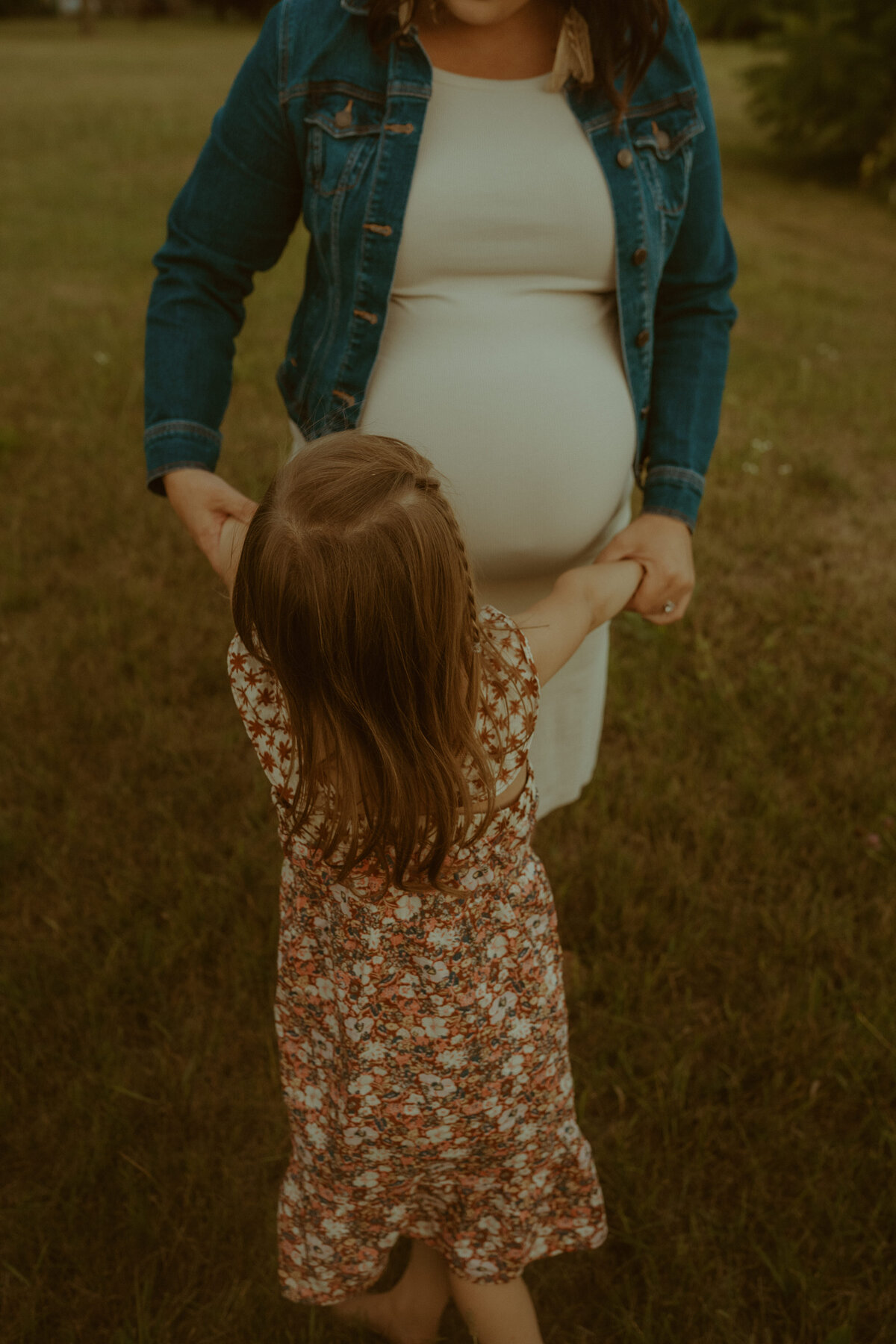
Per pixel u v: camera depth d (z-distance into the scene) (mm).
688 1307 1767
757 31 26078
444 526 1215
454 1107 1468
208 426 1705
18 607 3574
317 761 1286
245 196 1638
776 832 2693
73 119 13633
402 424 1641
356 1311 1774
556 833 2717
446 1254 1668
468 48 1532
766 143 13938
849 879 2561
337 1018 1451
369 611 1182
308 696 1247
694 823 2707
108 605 3592
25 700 3092
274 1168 1999
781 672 3324
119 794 2801
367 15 1497
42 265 7469
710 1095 2092
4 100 15312
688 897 2506
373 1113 1459
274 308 6637
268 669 1317
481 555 1729
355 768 1263
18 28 35281
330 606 1182
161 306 1693
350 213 1547
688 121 1634
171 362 1670
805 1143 1993
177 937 2361
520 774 1388
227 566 1569
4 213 8852
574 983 2322
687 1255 1831
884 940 2379
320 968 1467
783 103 12320
